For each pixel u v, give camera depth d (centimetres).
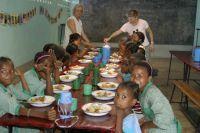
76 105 200
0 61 204
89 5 855
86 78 292
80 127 173
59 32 804
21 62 513
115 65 359
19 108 188
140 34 402
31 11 550
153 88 197
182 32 859
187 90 377
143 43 426
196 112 421
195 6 845
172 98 486
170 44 868
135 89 183
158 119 185
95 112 190
